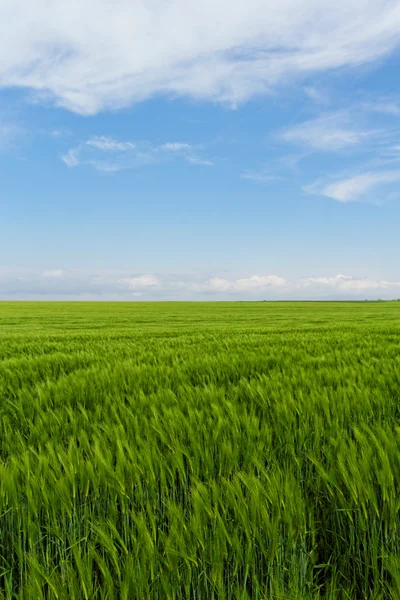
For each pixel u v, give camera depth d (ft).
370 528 8.14
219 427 10.87
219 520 7.02
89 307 226.58
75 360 27.55
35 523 7.91
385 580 7.37
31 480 8.27
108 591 6.44
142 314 148.15
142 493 8.22
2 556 7.80
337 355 26.86
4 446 12.02
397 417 13.93
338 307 225.76
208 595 7.07
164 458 9.48
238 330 60.80
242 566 7.27
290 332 53.93
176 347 34.76
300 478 9.75
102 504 8.61
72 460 9.03
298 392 15.01
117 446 9.67
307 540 8.46
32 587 6.31
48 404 16.19
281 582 7.01
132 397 15.71
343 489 8.84
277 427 12.16
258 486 7.86
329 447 10.21
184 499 9.15
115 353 30.83
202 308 213.05
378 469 8.52
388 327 60.39
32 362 26.66
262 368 22.95
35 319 115.75
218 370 22.00
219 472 9.05
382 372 19.97
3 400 17.49
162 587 6.75
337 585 7.69
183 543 6.77
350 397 14.65
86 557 7.09
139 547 7.03
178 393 16.48
